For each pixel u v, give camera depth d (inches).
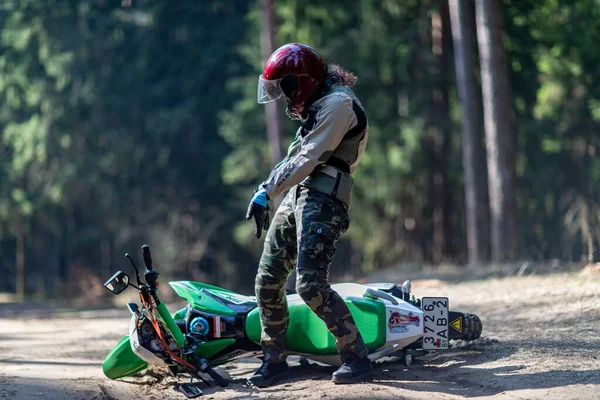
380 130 966.4
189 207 1590.8
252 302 198.8
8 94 1389.0
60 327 409.7
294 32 972.6
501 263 550.0
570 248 924.0
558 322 241.3
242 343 195.2
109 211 1499.8
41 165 1402.6
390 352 190.9
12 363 242.4
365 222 1037.8
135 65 1578.5
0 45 1437.0
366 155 973.8
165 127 1526.8
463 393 163.8
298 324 190.4
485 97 595.5
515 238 582.2
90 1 1526.8
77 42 1467.8
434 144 970.7
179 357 184.9
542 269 432.8
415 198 1000.2
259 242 1325.0
